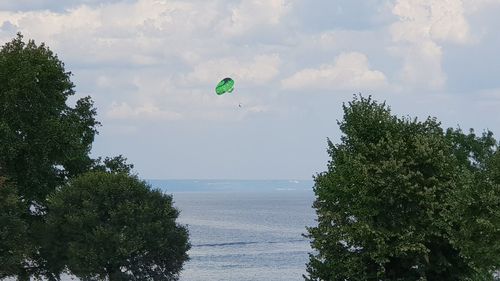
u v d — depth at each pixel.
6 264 63.28
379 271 43.91
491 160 46.75
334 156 48.75
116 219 70.31
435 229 44.59
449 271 46.94
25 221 68.62
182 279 116.75
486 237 43.09
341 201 46.25
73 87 75.31
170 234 72.44
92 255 68.69
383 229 44.25
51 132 68.69
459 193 43.28
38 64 70.75
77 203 71.25
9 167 68.25
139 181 74.38
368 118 48.59
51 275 72.50
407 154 46.72
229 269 133.25
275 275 123.94
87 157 76.81
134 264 71.31
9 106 67.50
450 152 49.72
